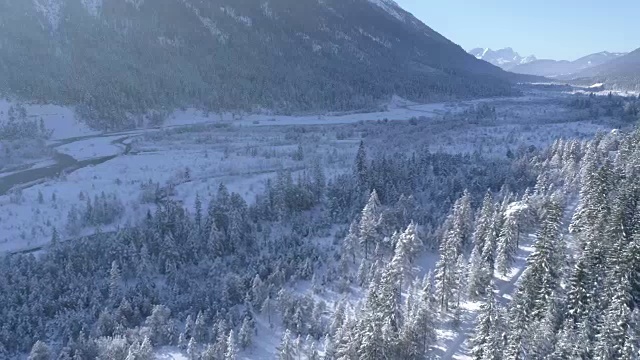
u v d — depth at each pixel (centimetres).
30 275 9150
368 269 9181
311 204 12838
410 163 14425
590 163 10756
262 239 11256
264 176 16125
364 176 13012
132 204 13275
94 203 12850
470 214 9962
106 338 7650
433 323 6900
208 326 8288
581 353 5184
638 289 5844
